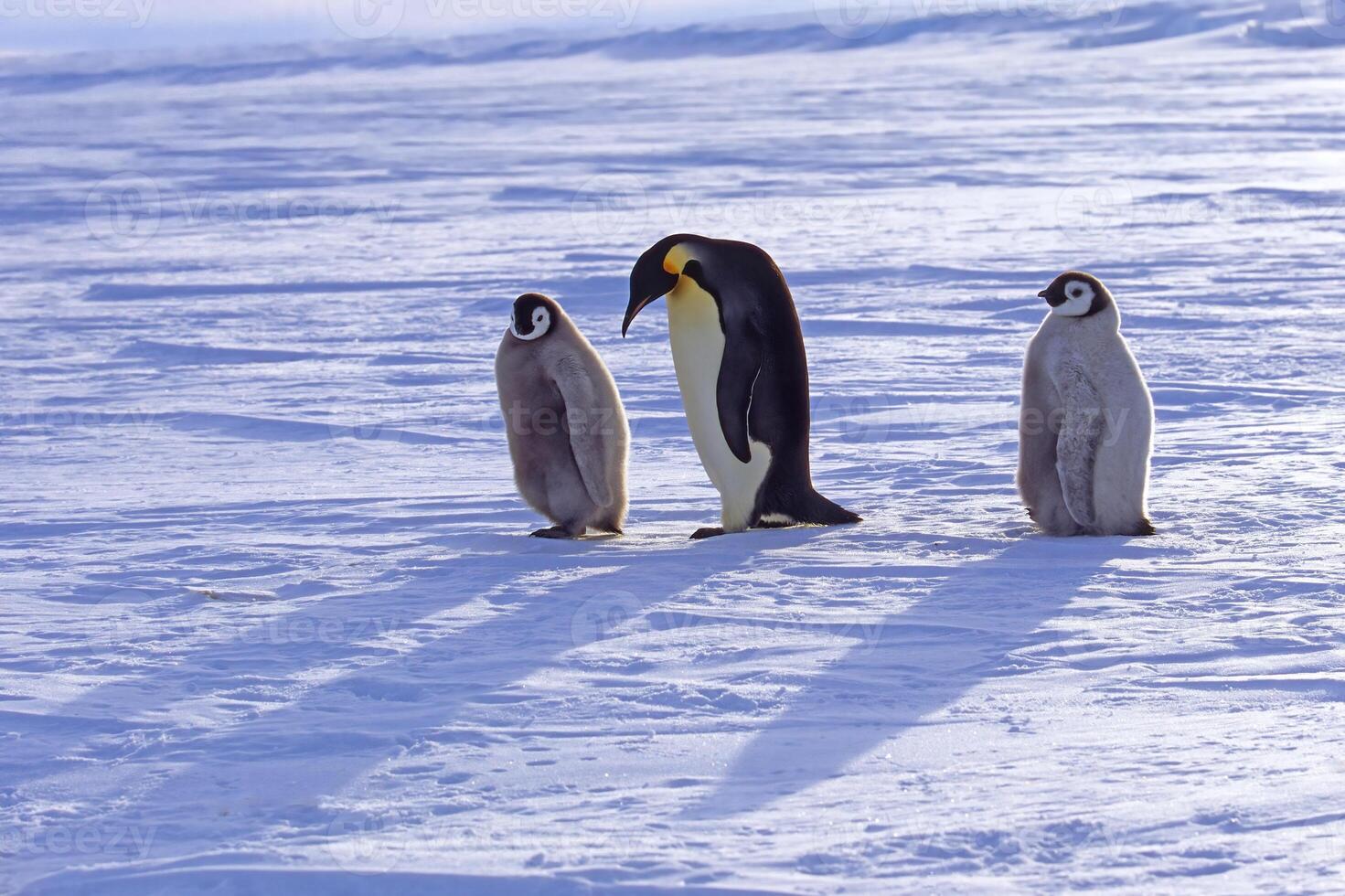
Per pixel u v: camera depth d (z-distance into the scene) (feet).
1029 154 333.01
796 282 161.99
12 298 164.14
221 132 479.41
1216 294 144.87
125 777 33.30
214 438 92.79
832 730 34.83
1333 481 68.28
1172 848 26.78
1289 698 35.94
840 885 25.76
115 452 88.63
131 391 109.81
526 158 351.05
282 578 54.08
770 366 60.23
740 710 36.65
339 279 171.94
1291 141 347.36
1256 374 104.78
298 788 32.12
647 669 40.50
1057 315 56.29
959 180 279.08
